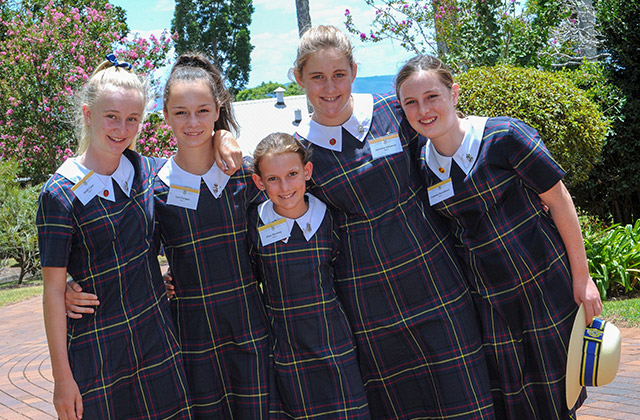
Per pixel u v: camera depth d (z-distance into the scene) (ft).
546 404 8.82
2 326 26.27
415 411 9.37
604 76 31.55
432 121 8.50
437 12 40.16
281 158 8.55
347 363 8.82
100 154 8.18
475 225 8.83
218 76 9.23
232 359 8.85
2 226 42.52
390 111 9.39
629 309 18.66
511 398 8.96
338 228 9.21
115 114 7.97
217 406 8.79
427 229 9.10
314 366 8.79
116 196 8.27
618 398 12.23
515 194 8.75
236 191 8.87
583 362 8.54
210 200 8.71
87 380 7.91
